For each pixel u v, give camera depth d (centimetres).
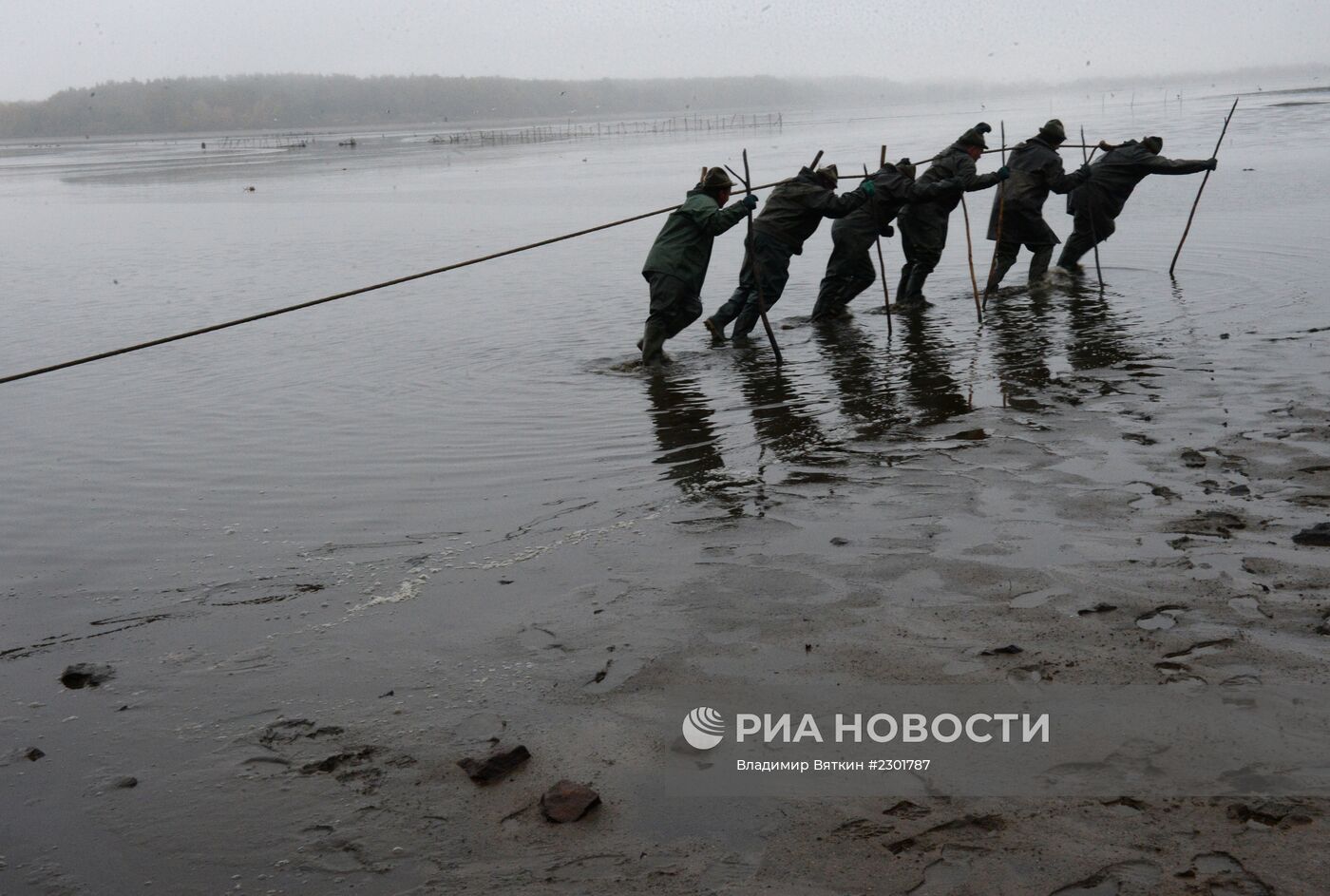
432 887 297
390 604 496
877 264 1500
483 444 749
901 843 298
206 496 677
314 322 1266
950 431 691
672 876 292
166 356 1113
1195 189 1994
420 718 390
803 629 432
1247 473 571
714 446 709
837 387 841
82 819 344
